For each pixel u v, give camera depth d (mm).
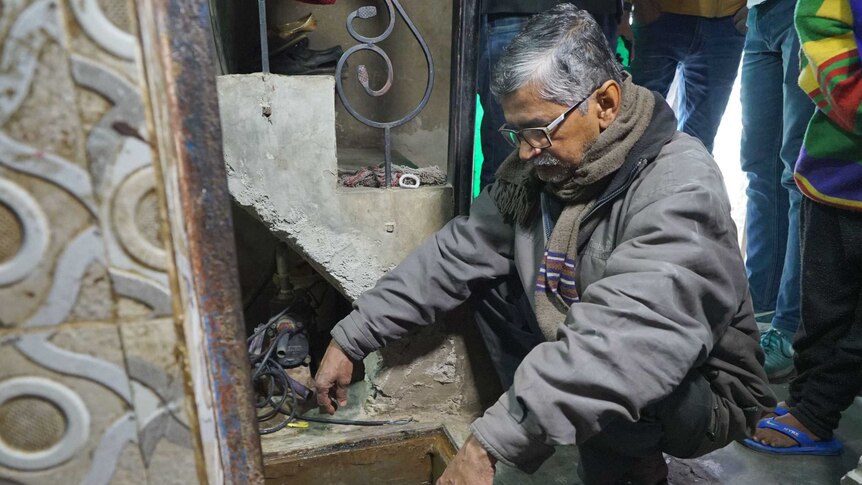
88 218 402
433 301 1312
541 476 1436
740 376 1188
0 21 358
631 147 1071
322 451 1436
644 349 924
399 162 1870
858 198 1291
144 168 399
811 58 1239
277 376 1554
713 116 2248
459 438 1471
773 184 2037
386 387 1528
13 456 449
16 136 378
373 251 1378
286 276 1706
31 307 412
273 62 1662
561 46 1012
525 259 1257
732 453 1519
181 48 432
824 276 1396
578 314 974
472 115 1348
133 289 421
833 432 1607
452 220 1364
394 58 2098
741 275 1049
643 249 978
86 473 464
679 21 2053
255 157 1251
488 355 1562
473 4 1269
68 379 435
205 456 483
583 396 935
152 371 445
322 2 1646
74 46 370
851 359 1401
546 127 1044
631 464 1242
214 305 493
